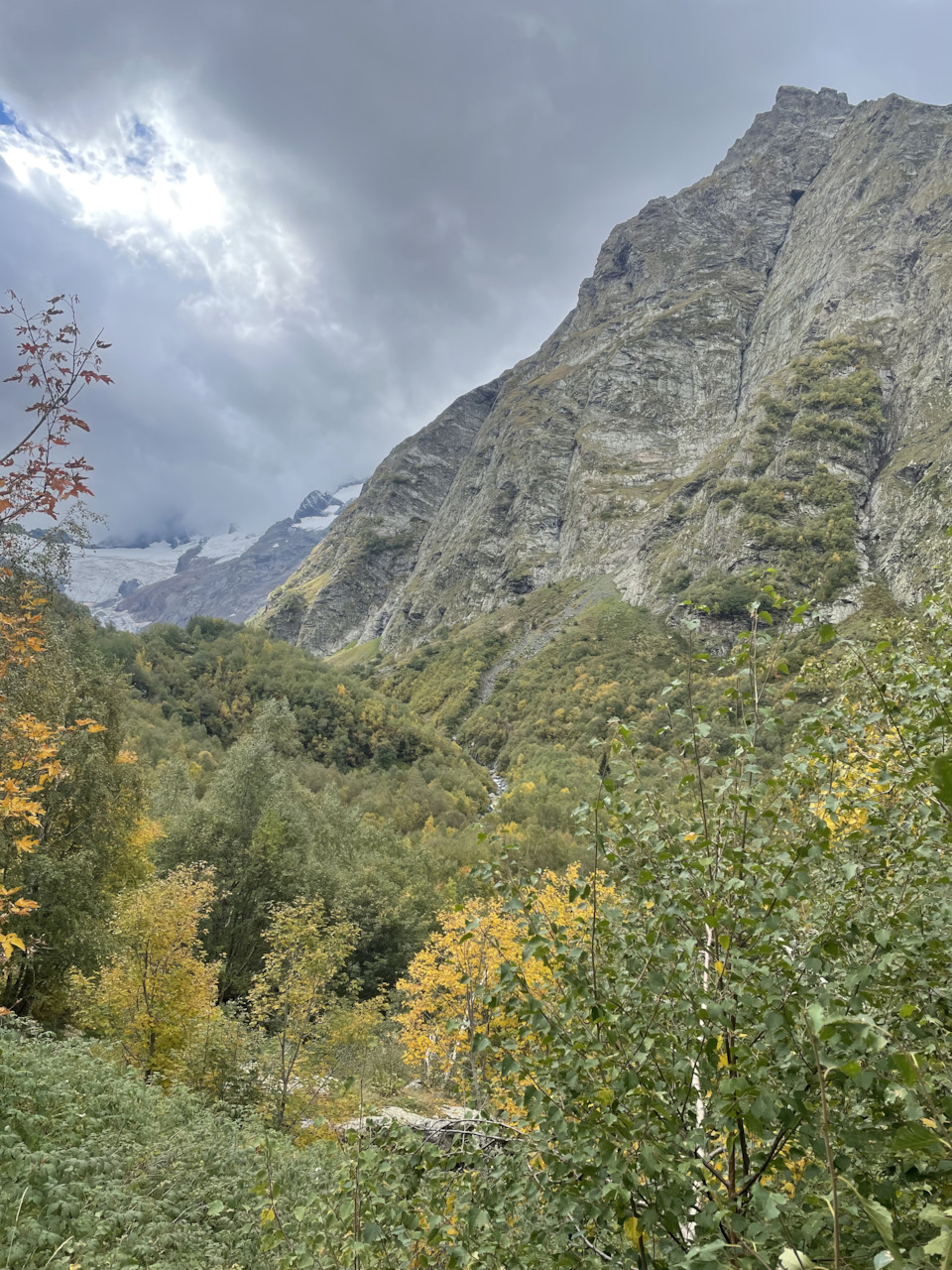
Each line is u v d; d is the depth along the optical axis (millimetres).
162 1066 15172
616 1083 2811
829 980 2812
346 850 50531
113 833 21672
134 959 15766
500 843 3609
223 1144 9820
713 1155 2986
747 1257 2346
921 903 3107
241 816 36625
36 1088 8477
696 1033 2758
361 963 38219
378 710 133250
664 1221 2549
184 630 148750
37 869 16719
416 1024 18328
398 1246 3178
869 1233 2328
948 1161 2186
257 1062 15438
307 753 115625
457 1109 16531
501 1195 3289
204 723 116500
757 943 2945
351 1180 3359
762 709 3191
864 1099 2564
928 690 3625
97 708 21469
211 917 30875
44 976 17750
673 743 3381
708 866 3014
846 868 2889
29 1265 5469
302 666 147500
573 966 3236
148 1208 7277
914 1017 2854
